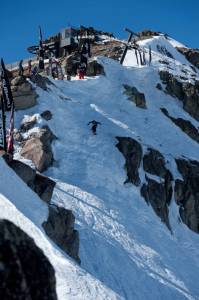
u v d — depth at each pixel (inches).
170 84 3031.5
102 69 2805.1
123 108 2539.4
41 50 2930.6
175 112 2805.1
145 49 3801.7
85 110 2321.6
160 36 4411.9
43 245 1063.0
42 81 2253.9
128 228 1663.4
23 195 1153.4
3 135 1553.9
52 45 3870.6
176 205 2074.3
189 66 3941.9
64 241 1222.3
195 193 2149.4
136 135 2258.9
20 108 2030.0
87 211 1630.2
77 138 2054.6
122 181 1929.1
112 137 2134.6
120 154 2039.9
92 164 1916.8
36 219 1120.8
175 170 2182.6
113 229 1605.6
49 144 1861.5
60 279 1000.9
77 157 1924.2
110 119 2315.5
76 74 2935.5
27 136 1877.5
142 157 2101.4
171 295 1454.2
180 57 4168.3
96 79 2672.2
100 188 1823.3
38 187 1307.8
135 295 1337.4
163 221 1926.7
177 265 1667.1
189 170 2224.4
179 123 2709.2
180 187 2116.1
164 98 2906.0
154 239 1728.6
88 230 1518.2
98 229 1555.1
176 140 2474.2
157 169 2102.6
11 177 1170.6
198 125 2834.6
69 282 1003.3
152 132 2442.2
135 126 2394.2
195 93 3011.8
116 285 1330.0
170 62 3659.0
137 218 1786.4
